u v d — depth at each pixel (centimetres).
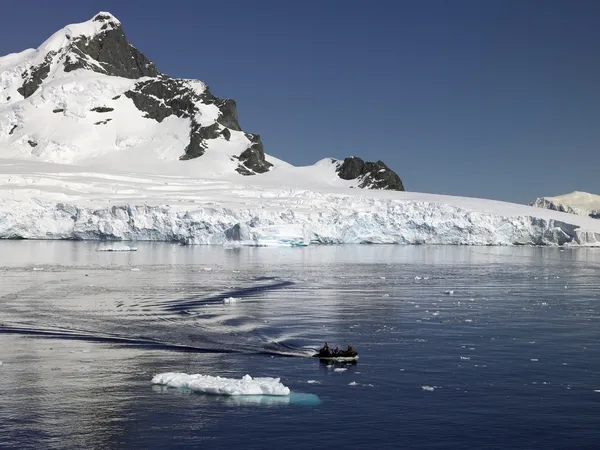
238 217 16062
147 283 8119
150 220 16312
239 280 8550
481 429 2956
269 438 2850
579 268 11069
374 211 17462
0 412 3106
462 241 17425
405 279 8938
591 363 4016
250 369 3853
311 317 5603
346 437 2866
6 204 16262
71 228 16588
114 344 4478
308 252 14188
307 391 3450
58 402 3244
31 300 6500
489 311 6016
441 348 4409
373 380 3641
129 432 2895
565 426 2991
